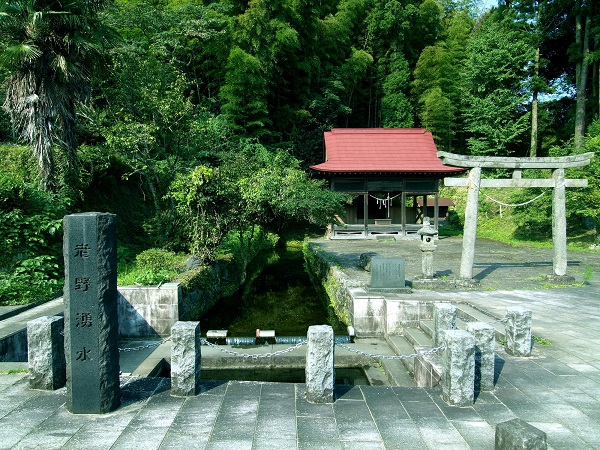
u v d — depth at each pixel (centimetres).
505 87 3114
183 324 542
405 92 3944
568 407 499
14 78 1116
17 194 1097
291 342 949
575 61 2812
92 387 478
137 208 1839
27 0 1055
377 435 436
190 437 430
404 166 2703
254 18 2730
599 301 1021
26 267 1014
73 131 1227
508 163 1248
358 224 2850
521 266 1602
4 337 693
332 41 3381
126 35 2230
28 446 412
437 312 668
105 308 478
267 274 1897
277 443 420
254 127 2958
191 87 3012
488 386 545
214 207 1352
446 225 3139
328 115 3400
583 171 1958
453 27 3941
